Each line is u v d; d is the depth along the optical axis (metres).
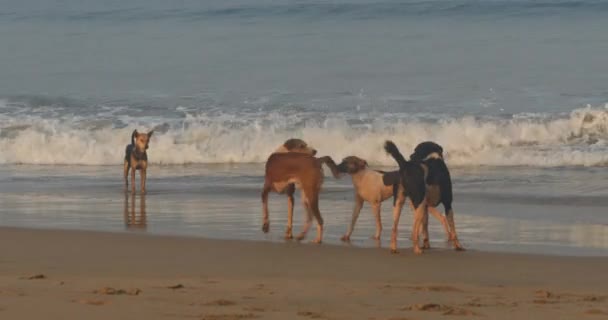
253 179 19.00
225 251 11.30
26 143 22.58
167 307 7.68
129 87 30.67
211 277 9.66
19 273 9.85
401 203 11.35
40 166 21.59
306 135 22.20
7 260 10.70
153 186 18.19
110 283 9.07
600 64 32.12
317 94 28.42
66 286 8.80
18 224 13.66
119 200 16.34
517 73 31.00
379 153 21.38
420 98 27.31
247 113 25.36
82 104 27.66
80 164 21.89
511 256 11.02
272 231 12.97
